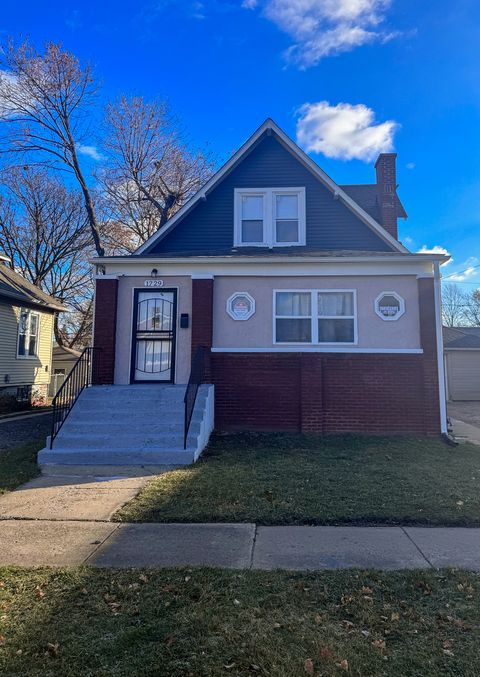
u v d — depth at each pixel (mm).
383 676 2410
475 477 6484
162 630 2828
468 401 21641
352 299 10055
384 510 5109
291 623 2896
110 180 24438
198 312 10055
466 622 2912
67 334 34750
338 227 12531
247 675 2416
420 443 8844
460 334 23594
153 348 10211
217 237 12617
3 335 17391
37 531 4605
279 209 12789
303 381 9781
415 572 3621
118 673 2441
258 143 12969
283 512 5062
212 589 3338
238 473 6594
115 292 10258
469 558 3934
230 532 4562
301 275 10117
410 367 9773
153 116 23812
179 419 8398
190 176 25188
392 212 13742
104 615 3004
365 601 3176
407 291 9984
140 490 5969
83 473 6891
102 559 3916
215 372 9953
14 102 19688
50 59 19500
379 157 14289
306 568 3725
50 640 2732
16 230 29438
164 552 4066
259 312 10086
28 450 8359
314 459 7496
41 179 28484
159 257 10188
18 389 18375
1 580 3506
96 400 8766
